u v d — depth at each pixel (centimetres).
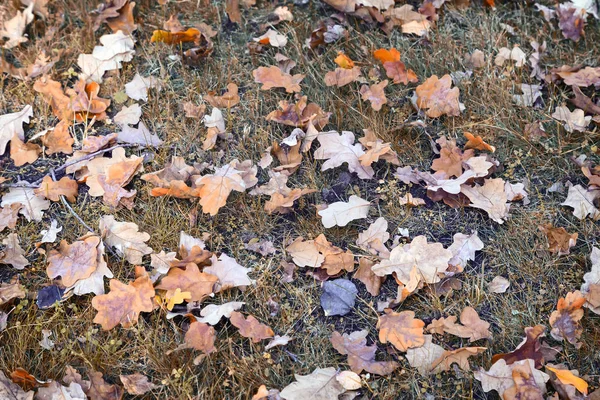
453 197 252
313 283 230
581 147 270
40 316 218
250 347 213
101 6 312
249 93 288
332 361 211
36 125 276
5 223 239
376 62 301
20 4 320
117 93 285
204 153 266
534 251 238
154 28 314
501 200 248
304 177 261
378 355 213
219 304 222
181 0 325
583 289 224
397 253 229
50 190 247
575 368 209
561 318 213
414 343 208
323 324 221
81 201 252
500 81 289
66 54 302
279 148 263
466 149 269
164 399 204
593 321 217
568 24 313
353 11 316
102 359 210
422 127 275
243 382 204
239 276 225
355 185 259
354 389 201
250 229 245
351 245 239
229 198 251
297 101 281
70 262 227
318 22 314
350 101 282
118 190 247
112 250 236
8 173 260
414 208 252
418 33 311
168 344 212
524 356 206
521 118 280
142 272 223
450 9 327
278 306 223
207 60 302
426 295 227
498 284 229
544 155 269
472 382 205
